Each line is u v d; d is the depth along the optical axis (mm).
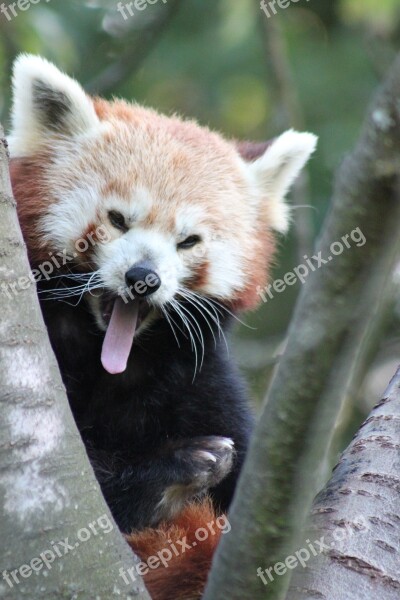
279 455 5312
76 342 9688
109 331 9477
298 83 18156
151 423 9805
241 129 19219
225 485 9812
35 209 9711
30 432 5566
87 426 9609
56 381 5770
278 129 15789
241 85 18734
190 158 10367
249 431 10281
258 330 17781
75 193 9781
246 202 10914
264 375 14695
